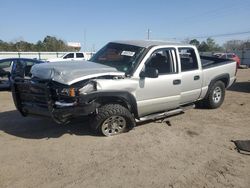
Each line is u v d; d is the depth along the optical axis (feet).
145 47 22.45
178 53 24.17
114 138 20.29
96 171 15.64
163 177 15.19
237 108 30.07
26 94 20.13
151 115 23.13
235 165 16.81
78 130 21.81
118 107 20.11
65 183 14.40
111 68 20.84
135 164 16.53
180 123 24.21
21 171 15.53
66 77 18.70
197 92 26.25
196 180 15.02
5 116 25.94
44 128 22.35
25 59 42.42
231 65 30.27
